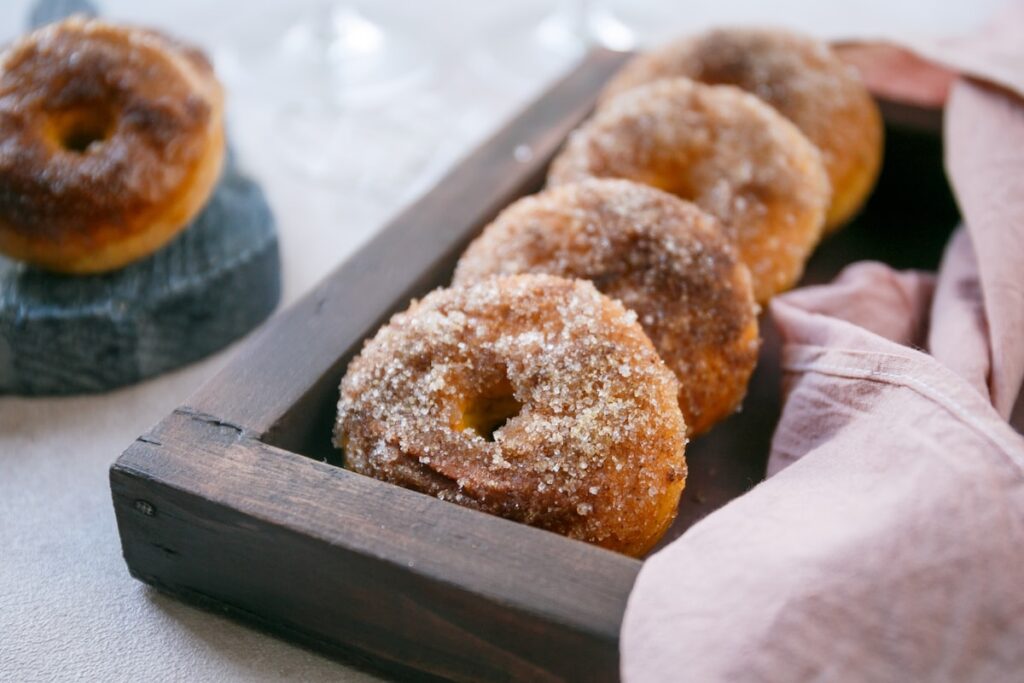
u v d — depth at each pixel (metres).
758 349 0.43
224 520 0.35
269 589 0.35
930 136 0.49
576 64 0.53
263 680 0.36
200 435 0.36
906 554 0.32
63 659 0.36
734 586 0.32
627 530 0.35
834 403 0.37
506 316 0.37
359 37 0.62
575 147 0.46
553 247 0.41
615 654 0.32
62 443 0.42
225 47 0.61
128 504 0.36
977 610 0.31
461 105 0.58
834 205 0.48
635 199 0.41
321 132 0.55
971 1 0.65
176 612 0.37
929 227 0.50
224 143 0.48
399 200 0.52
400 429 0.36
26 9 0.59
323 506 0.34
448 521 0.34
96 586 0.37
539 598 0.33
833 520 0.33
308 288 0.47
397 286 0.41
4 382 0.43
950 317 0.41
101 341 0.43
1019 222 0.41
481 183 0.45
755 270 0.43
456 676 0.35
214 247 0.45
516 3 0.67
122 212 0.43
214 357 0.45
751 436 0.42
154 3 0.65
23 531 0.39
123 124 0.44
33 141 0.43
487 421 0.38
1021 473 0.33
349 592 0.34
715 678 0.31
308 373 0.38
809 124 0.47
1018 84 0.45
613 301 0.38
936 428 0.34
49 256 0.43
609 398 0.36
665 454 0.36
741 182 0.44
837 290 0.43
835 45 0.52
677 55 0.50
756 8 0.66
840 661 0.31
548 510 0.35
